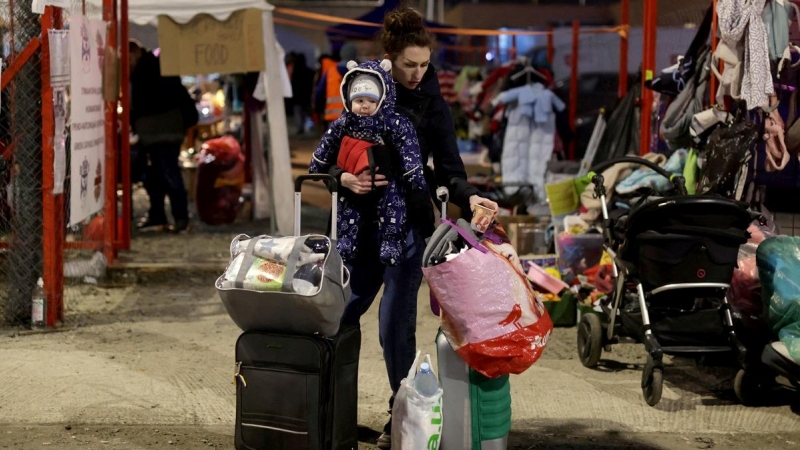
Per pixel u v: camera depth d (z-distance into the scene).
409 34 4.25
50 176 6.72
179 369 5.99
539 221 8.97
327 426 4.15
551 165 9.97
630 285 6.06
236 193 11.69
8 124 7.14
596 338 6.08
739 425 5.20
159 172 10.99
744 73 6.05
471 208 4.35
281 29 20.91
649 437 4.98
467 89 17.62
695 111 6.96
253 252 4.10
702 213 5.19
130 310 7.61
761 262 5.53
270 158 9.73
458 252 4.23
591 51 16.98
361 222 4.39
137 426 4.98
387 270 4.46
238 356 4.20
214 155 11.53
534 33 13.23
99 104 7.72
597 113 14.98
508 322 4.01
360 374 5.99
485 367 4.02
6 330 6.85
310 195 14.77
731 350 5.43
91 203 7.56
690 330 5.41
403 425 4.17
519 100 10.88
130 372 5.88
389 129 4.23
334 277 4.04
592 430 5.07
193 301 7.99
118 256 9.31
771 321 5.42
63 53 6.74
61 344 6.48
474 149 16.44
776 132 6.18
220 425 5.04
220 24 9.28
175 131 10.84
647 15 8.78
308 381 4.10
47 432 4.85
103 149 7.97
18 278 6.97
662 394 5.71
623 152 9.04
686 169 6.80
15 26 6.79
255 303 4.07
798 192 6.70
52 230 6.80
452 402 4.19
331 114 14.30
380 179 4.25
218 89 15.43
